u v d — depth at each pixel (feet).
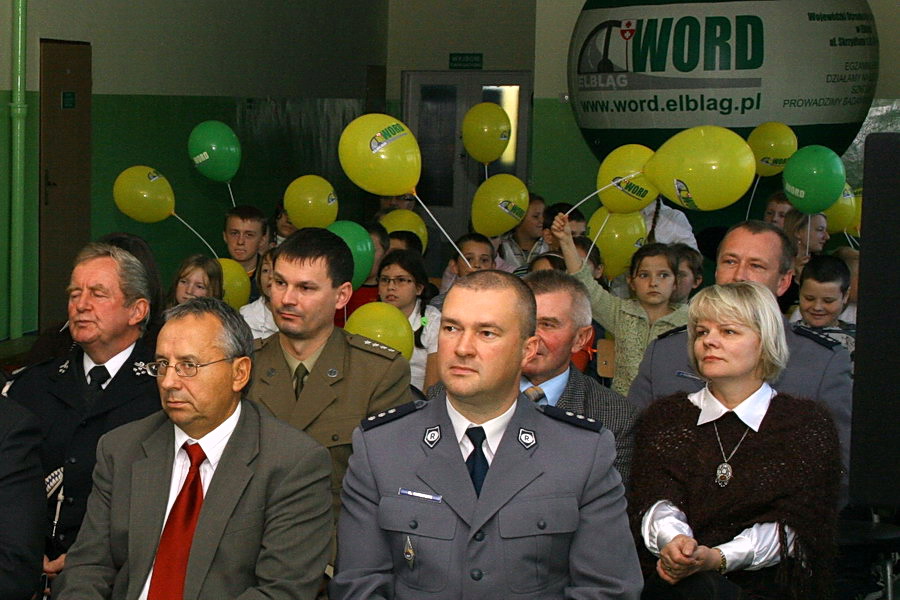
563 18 30.01
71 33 23.70
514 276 8.05
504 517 7.88
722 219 27.43
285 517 8.48
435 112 46.09
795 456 9.21
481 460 8.12
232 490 8.43
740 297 9.41
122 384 10.41
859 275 6.43
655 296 14.88
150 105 27.27
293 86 37.76
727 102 25.31
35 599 9.87
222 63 31.65
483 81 45.47
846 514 11.39
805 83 25.22
